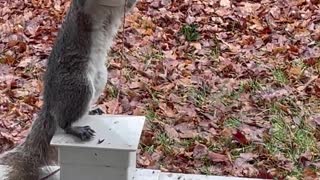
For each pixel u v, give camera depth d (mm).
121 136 4664
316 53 8867
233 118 7312
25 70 8805
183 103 7656
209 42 9398
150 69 8578
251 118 7312
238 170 6367
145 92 7961
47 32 10133
